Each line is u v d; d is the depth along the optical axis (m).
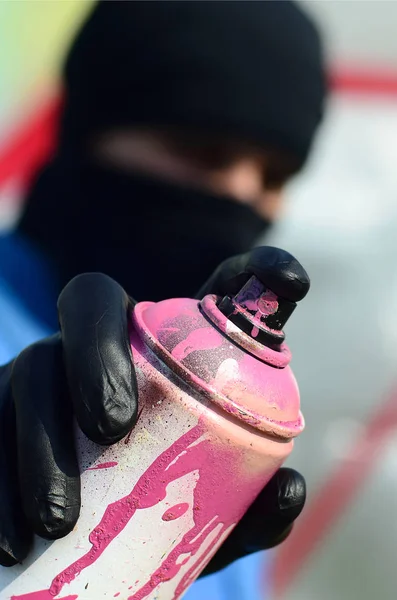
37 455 0.52
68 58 1.54
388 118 2.50
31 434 0.53
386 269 2.39
